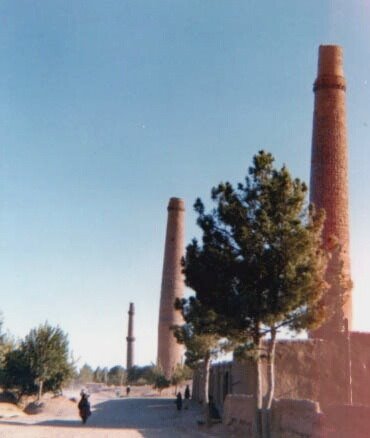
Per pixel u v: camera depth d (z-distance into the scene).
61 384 63.75
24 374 61.50
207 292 27.80
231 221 27.95
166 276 94.88
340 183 49.75
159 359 93.75
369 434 21.62
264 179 28.08
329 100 51.16
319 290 27.25
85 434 31.64
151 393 93.88
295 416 25.17
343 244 48.44
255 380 27.50
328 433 22.80
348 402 35.19
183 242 96.12
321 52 52.53
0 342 61.50
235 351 27.36
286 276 26.86
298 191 27.98
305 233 27.31
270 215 27.70
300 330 27.75
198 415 45.69
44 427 35.47
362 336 38.75
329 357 38.03
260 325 27.89
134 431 35.12
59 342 63.41
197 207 28.88
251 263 27.28
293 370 37.56
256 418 26.84
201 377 58.84
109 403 67.12
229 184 28.50
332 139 50.47
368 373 38.09
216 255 27.69
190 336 41.12
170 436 32.44
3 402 56.44
